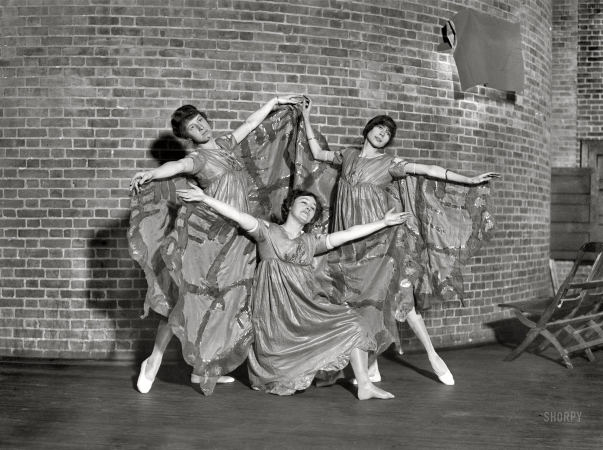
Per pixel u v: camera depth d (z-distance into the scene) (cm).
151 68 619
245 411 467
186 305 504
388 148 679
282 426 433
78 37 617
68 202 619
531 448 396
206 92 625
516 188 795
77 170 618
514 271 791
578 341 642
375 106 671
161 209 504
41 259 621
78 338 620
